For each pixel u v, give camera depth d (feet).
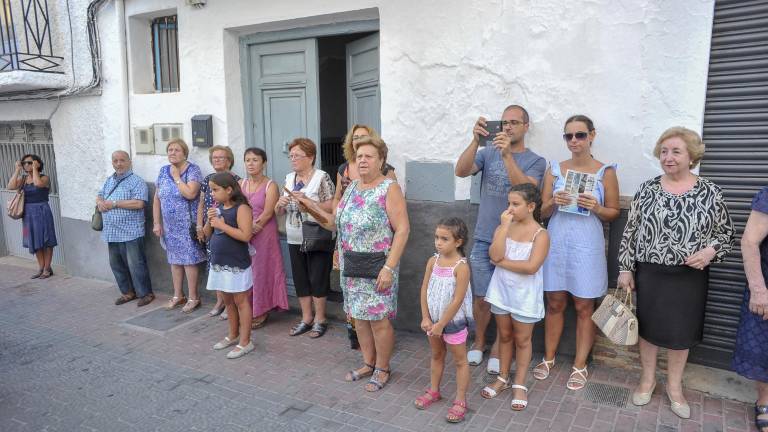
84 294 21.72
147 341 16.60
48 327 18.03
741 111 11.69
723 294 12.21
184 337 16.83
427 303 11.63
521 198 11.23
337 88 23.26
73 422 12.05
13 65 21.39
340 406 12.34
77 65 22.18
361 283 12.55
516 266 11.45
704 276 11.03
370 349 13.58
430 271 11.69
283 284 17.37
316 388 13.24
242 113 19.45
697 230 10.61
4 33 23.76
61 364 15.05
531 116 13.75
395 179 14.24
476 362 13.99
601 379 13.00
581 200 11.86
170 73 21.43
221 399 12.85
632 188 12.76
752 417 11.23
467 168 13.33
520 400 11.83
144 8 20.21
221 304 18.80
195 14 19.01
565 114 13.33
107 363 15.05
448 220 11.23
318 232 15.34
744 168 11.80
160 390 13.38
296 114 18.48
